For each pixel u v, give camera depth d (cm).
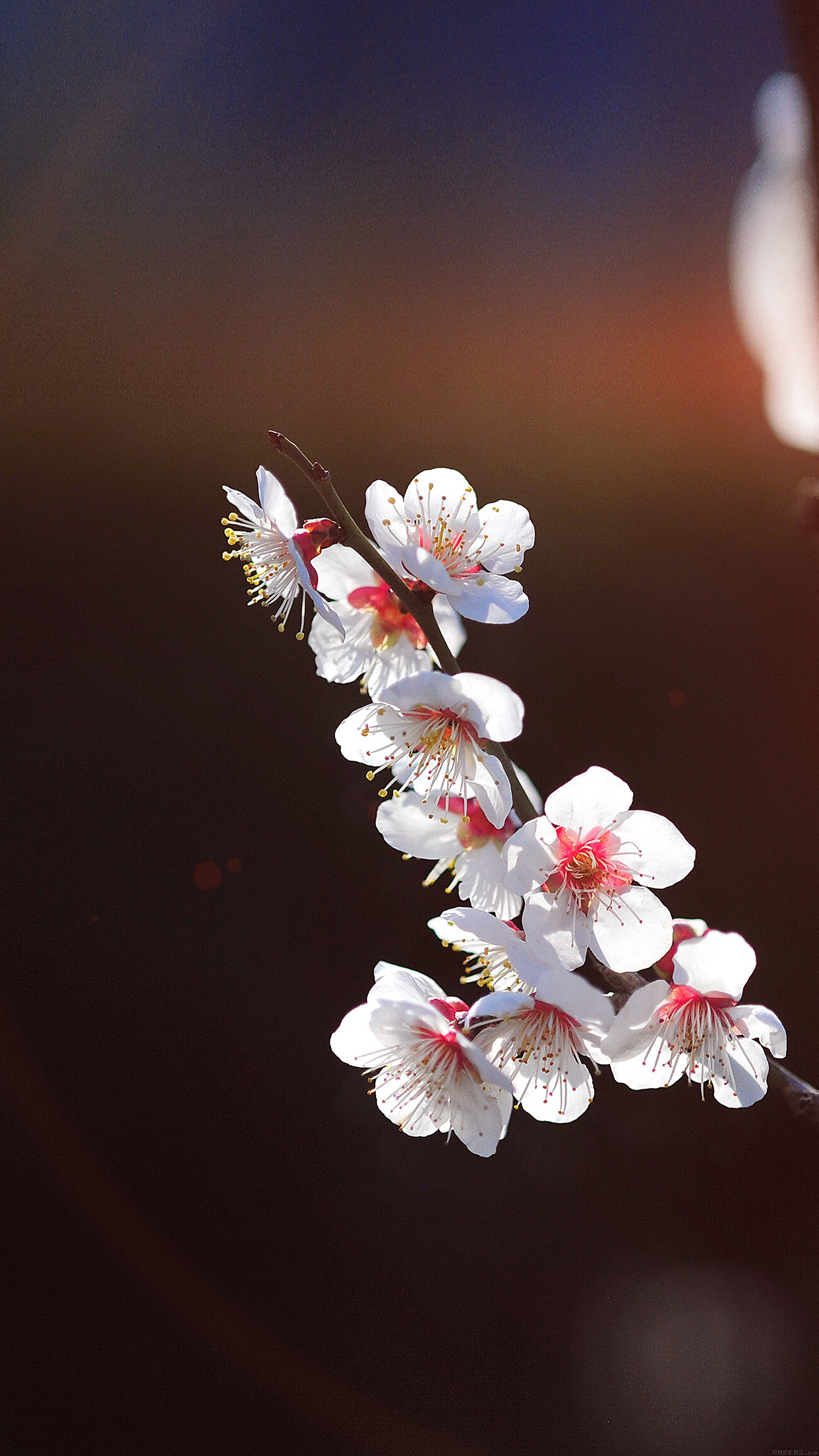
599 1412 106
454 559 62
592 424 194
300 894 158
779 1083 60
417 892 159
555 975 59
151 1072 140
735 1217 123
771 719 172
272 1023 145
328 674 63
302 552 61
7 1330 116
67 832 164
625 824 60
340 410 200
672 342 191
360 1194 129
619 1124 132
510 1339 114
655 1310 115
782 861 158
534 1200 127
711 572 185
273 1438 106
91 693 180
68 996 147
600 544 189
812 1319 112
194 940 154
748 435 185
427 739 61
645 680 178
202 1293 120
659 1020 60
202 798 169
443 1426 106
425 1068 61
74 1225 127
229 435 199
